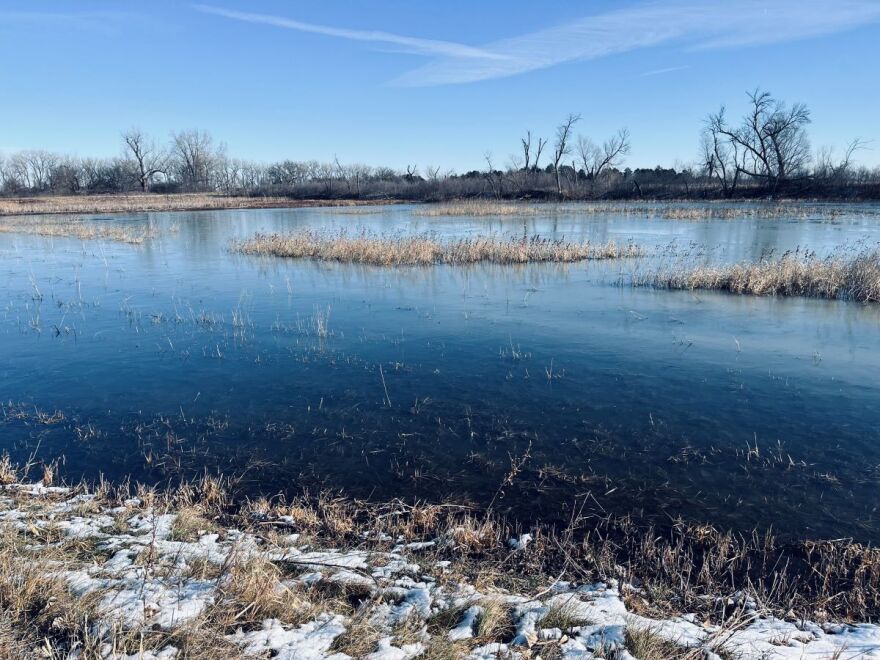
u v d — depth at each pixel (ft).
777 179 211.41
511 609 12.69
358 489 19.93
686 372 30.99
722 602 14.01
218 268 69.92
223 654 10.28
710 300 48.60
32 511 16.83
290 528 17.22
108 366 33.04
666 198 221.25
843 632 12.76
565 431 24.17
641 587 14.66
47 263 75.25
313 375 31.24
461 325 41.52
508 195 237.66
